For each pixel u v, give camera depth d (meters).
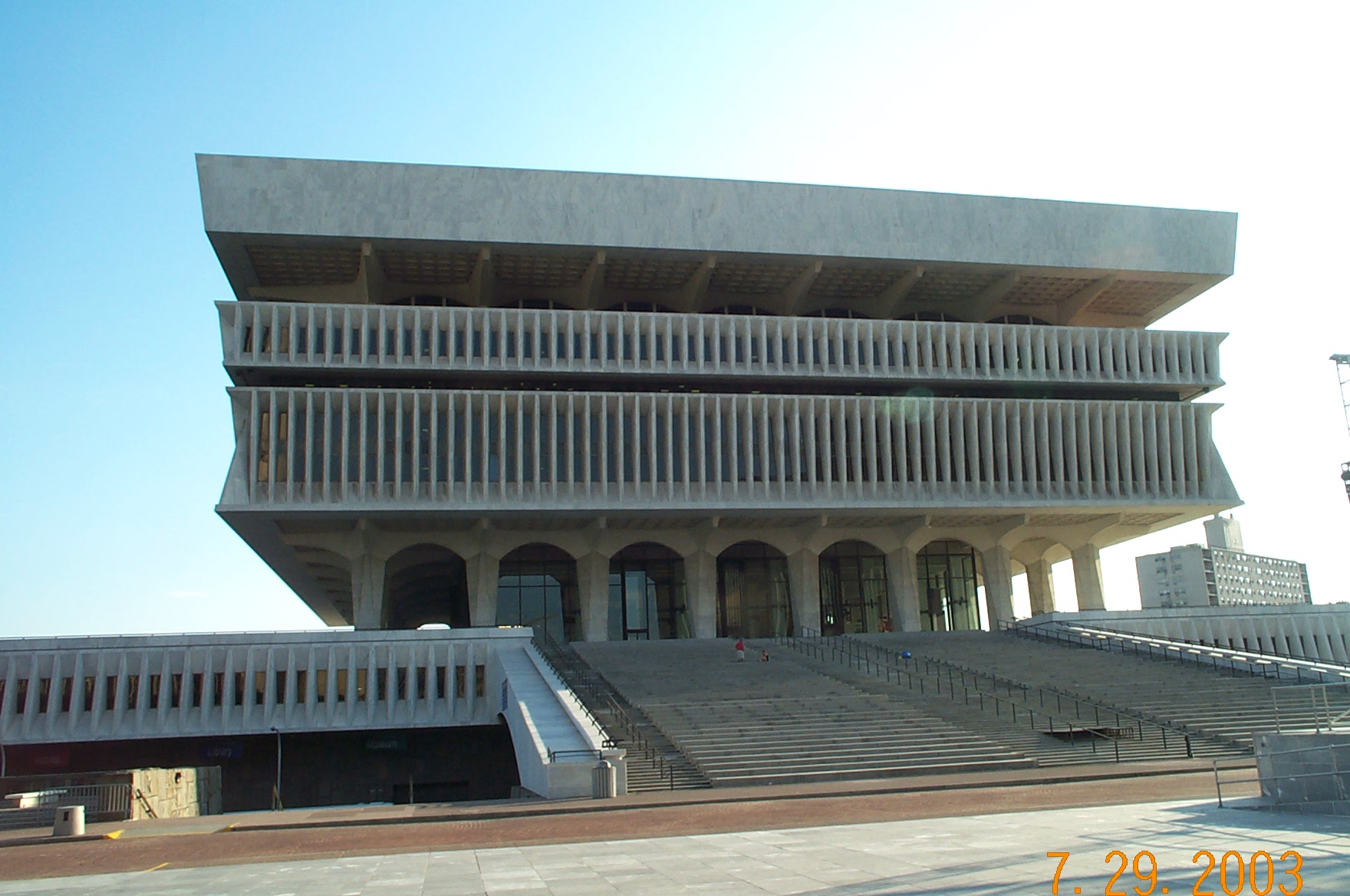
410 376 50.41
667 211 51.22
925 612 61.25
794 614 55.56
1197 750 31.02
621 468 49.91
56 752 41.09
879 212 53.44
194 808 32.72
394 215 48.94
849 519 55.19
